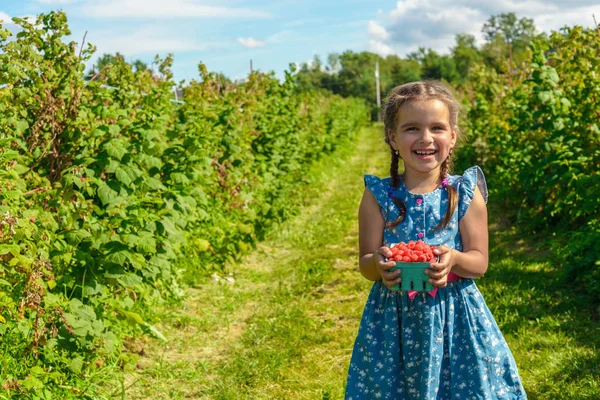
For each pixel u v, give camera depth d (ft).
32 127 16.44
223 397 13.98
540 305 17.93
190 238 21.86
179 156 20.10
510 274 20.70
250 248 26.13
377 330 8.87
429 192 8.87
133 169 16.06
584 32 25.82
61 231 13.99
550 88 25.02
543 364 14.39
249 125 32.58
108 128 16.51
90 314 13.17
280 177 33.37
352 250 26.94
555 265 21.31
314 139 47.70
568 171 23.27
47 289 13.43
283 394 14.12
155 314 17.62
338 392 13.92
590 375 13.52
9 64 15.90
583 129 24.08
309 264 24.67
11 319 12.31
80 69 18.24
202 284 21.63
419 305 8.53
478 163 39.55
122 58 21.71
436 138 8.47
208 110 25.30
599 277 18.30
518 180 28.19
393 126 8.74
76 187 16.30
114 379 13.94
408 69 325.21
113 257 13.93
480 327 8.59
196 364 15.67
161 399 13.92
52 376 12.20
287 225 30.86
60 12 17.84
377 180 9.12
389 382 8.70
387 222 8.95
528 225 26.14
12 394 11.46
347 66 336.29
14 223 11.93
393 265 8.21
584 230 22.04
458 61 316.40
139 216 15.71
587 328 16.02
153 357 16.05
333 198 39.68
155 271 16.10
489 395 8.45
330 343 16.96
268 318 18.89
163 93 23.29
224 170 25.57
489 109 39.52
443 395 8.62
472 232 8.79
